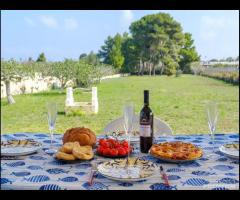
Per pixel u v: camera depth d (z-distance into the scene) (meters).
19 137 1.82
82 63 6.49
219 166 1.24
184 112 6.12
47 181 1.07
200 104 6.66
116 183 1.05
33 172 1.17
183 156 1.25
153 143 1.54
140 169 1.13
